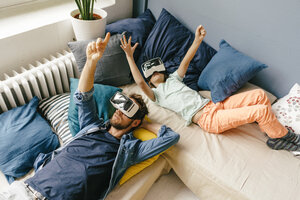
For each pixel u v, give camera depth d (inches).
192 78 70.1
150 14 80.7
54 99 61.4
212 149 53.1
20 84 58.1
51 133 54.0
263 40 62.1
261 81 67.6
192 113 58.7
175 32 71.4
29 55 62.4
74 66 66.1
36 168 47.9
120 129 50.6
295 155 52.2
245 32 64.2
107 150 47.4
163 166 55.6
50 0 72.3
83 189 41.9
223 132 57.7
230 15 64.7
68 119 55.7
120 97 49.2
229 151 52.5
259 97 55.8
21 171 47.7
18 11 65.3
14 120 52.9
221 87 61.0
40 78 58.3
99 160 45.4
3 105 55.9
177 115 62.2
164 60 71.0
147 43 71.0
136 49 70.1
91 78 46.1
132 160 48.8
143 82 58.6
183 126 59.1
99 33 64.4
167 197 57.2
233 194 46.6
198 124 59.5
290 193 44.8
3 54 57.2
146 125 57.1
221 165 49.4
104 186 46.1
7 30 57.6
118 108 49.1
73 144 46.9
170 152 53.7
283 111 57.5
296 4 53.4
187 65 63.8
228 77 60.8
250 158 51.1
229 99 60.2
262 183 46.3
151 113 61.9
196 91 66.2
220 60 63.9
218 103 59.9
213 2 66.0
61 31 65.7
